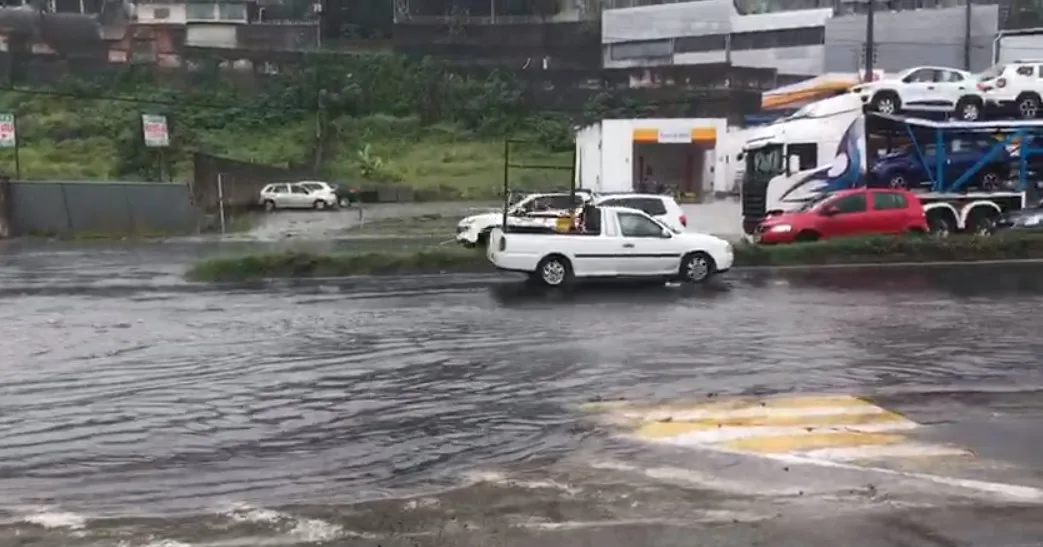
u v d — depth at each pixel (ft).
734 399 30.25
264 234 119.14
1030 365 35.76
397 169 192.75
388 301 55.16
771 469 22.49
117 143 176.14
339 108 220.84
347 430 27.30
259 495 21.48
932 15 205.16
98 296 58.75
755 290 59.26
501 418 28.32
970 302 52.95
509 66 242.17
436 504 20.15
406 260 70.38
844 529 18.30
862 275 67.41
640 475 22.17
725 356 37.63
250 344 41.16
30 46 223.30
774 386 32.24
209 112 210.18
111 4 234.17
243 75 227.61
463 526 18.63
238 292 60.59
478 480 22.27
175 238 115.24
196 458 24.63
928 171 88.94
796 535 17.98
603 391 31.71
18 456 24.89
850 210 79.10
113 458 24.67
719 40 237.45
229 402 30.76
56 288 63.31
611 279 64.85
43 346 40.96
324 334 43.57
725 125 168.76
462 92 228.84
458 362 36.83
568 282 62.13
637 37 244.63
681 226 76.89
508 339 41.86
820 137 88.02
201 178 143.95
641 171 173.37
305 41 245.04
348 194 167.32
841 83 187.11
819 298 55.16
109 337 43.16
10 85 211.61
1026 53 149.38
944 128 88.22
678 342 40.83
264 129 208.44
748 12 237.45
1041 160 89.81
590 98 229.04
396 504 20.27
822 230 78.48
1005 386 32.17
